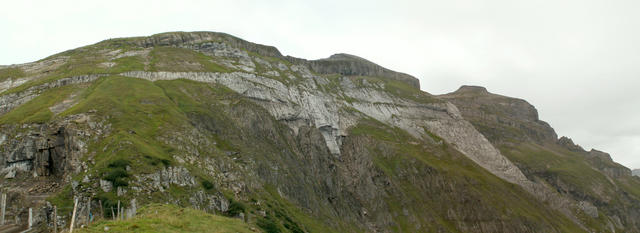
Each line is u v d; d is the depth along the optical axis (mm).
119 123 86312
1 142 85625
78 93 113875
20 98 112688
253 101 153125
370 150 179750
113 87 114000
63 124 84312
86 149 76438
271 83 172500
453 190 164500
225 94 142750
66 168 76188
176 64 161125
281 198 109000
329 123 178625
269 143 133875
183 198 69938
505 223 155000
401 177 170250
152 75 142500
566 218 185125
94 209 59750
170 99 120250
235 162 104625
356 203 152250
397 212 154250
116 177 64938
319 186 141000
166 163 73812
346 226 128875
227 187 86562
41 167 79562
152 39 195375
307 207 119312
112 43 182625
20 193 69625
